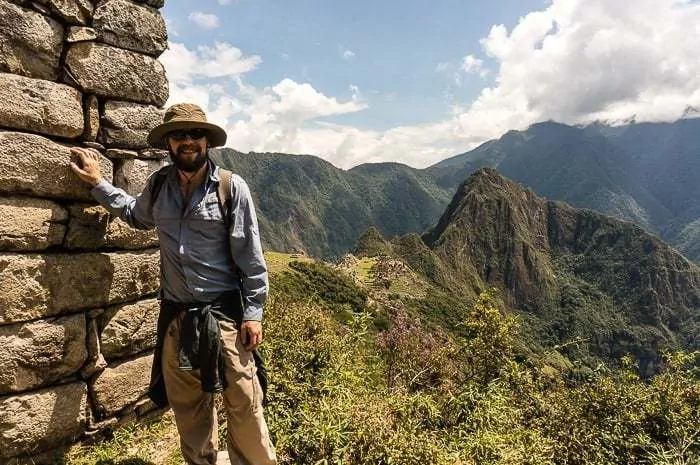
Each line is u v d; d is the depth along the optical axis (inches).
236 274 124.9
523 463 200.8
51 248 138.9
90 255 146.4
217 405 177.2
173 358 122.5
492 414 226.4
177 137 113.2
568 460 269.9
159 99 165.0
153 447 158.4
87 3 141.6
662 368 334.6
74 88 141.3
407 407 205.2
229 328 119.6
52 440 140.3
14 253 130.3
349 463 162.2
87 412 148.9
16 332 130.6
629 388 315.6
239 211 119.0
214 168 121.4
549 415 301.4
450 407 236.8
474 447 194.5
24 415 133.0
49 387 139.0
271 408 183.0
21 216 130.3
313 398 200.5
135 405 164.1
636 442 280.4
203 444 132.3
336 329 277.3
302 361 225.0
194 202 117.6
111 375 154.9
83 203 144.6
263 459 128.3
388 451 163.0
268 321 244.2
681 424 293.3
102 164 149.0
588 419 300.0
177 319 121.3
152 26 160.4
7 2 126.5
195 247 118.3
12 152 127.5
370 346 313.6
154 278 166.4
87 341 147.7
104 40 147.2
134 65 155.5
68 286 141.2
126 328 158.1
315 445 162.1
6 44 127.0
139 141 159.3
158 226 121.3
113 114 151.5
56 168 136.4
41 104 132.7
